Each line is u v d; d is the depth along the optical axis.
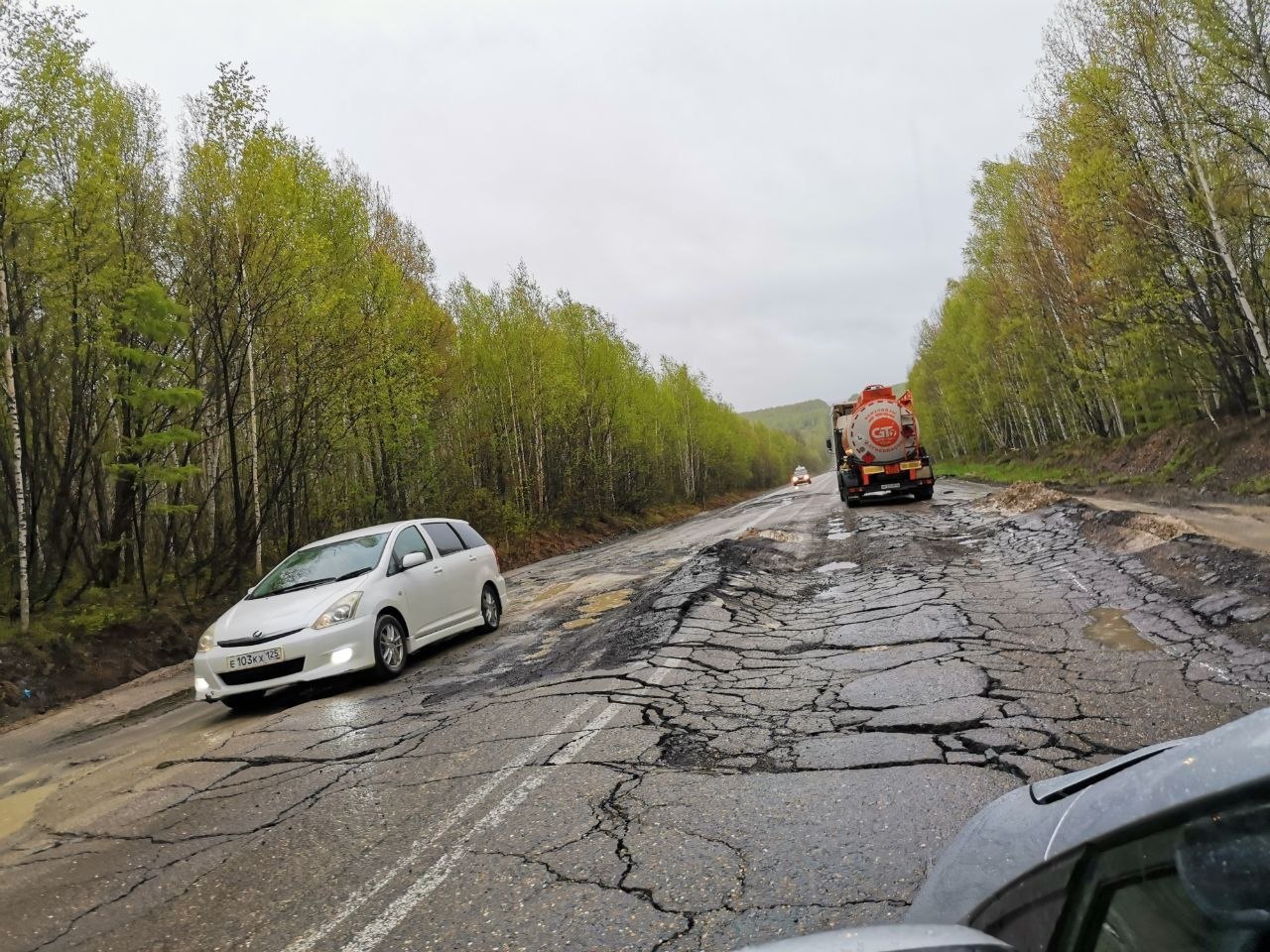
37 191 13.01
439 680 7.21
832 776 3.88
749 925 2.65
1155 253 19.27
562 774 4.32
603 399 38.72
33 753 7.31
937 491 26.94
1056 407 37.78
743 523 23.41
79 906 3.45
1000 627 6.68
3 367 12.79
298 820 4.14
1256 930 1.08
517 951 2.66
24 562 12.14
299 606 7.27
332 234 19.45
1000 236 31.41
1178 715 4.22
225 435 19.41
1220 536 8.72
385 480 21.95
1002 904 1.54
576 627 9.11
